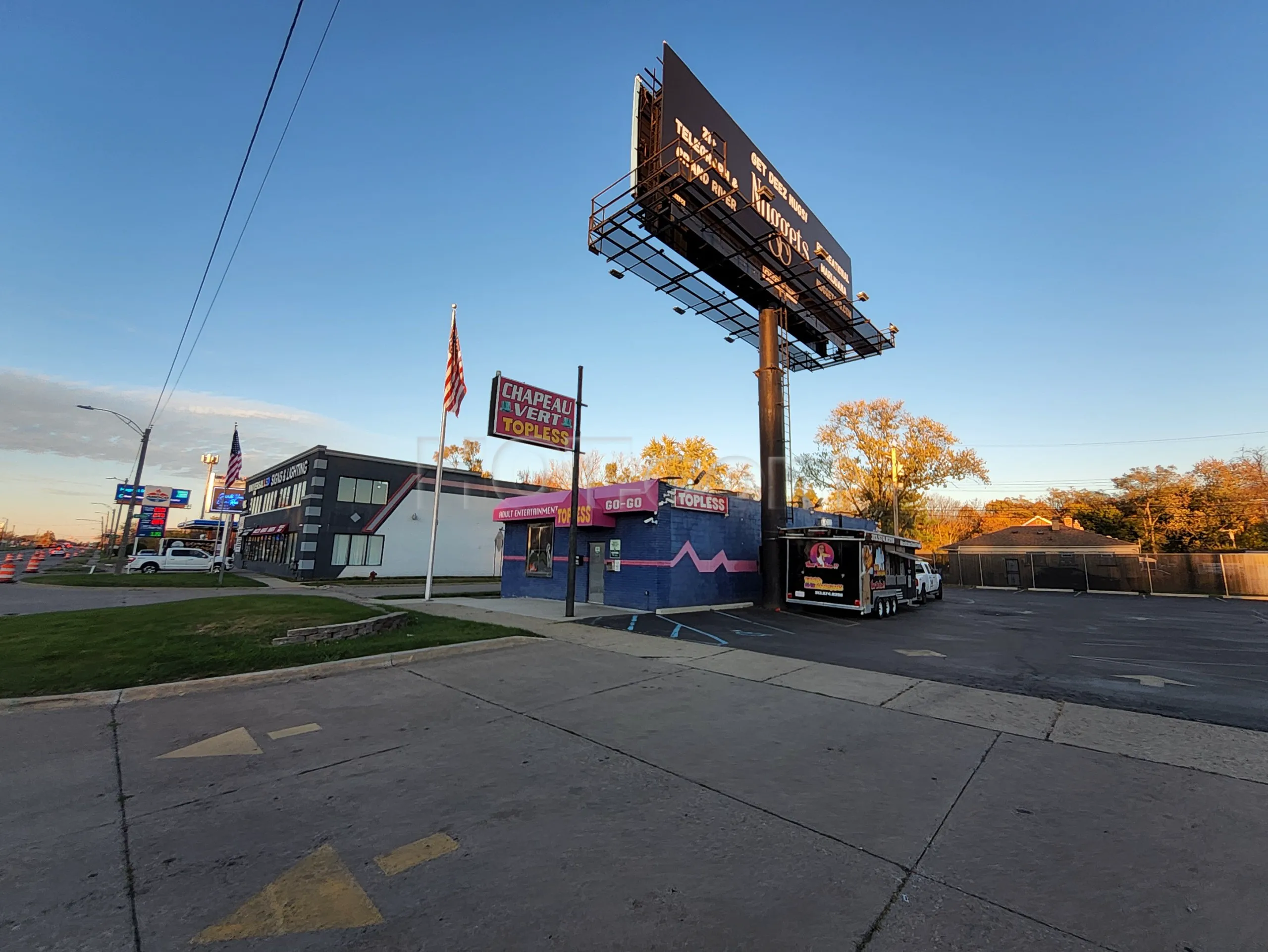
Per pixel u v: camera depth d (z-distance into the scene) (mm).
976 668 9375
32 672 7738
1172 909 2906
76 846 3508
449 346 18594
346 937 2664
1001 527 61969
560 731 5832
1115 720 6324
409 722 6094
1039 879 3184
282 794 4289
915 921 2805
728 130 16422
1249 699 7387
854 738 5656
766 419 18672
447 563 35562
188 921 2777
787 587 17812
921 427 42281
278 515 36719
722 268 17391
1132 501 45781
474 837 3635
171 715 6270
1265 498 40594
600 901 2953
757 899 2980
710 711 6543
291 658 8664
